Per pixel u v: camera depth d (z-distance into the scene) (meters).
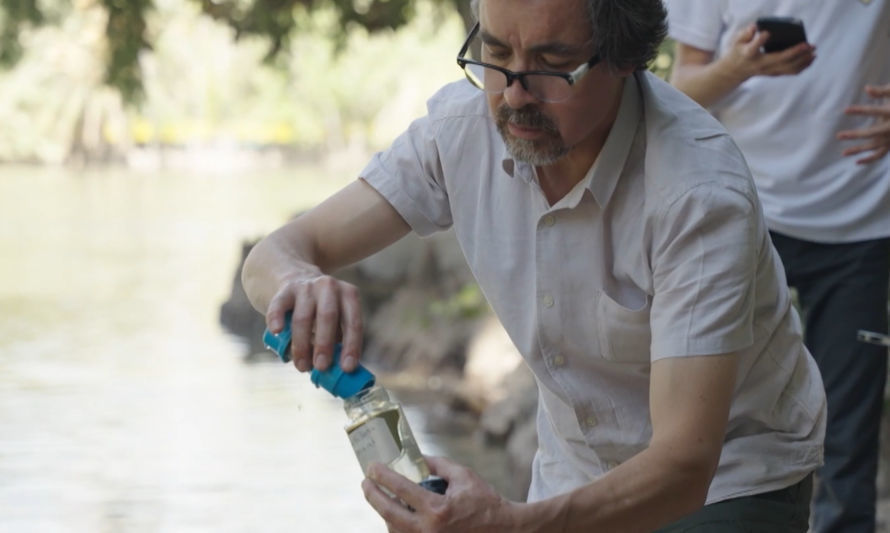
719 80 4.95
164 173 66.38
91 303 23.22
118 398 14.83
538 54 3.07
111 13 17.03
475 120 3.48
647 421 3.52
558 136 3.13
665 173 3.18
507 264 3.47
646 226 3.21
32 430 13.12
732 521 3.50
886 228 5.10
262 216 40.38
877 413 5.17
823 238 5.11
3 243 32.97
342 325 3.07
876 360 5.13
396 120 64.81
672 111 3.27
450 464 2.95
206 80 73.38
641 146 3.27
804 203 5.11
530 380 13.02
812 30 5.02
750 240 3.13
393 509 2.92
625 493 2.98
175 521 9.79
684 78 5.07
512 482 10.92
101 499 10.47
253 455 11.82
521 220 3.44
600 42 3.07
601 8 3.04
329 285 3.10
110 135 71.88
